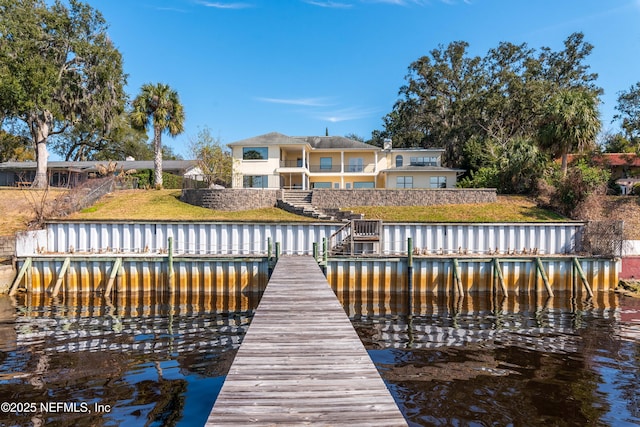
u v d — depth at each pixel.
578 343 12.11
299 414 4.51
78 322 14.28
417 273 18.86
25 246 19.66
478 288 19.22
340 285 18.80
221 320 14.68
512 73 48.12
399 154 45.34
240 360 6.13
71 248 20.95
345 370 5.78
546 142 31.61
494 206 29.25
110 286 18.25
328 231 21.23
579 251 21.73
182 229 21.44
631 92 42.06
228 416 4.44
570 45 51.12
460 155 53.28
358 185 44.91
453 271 18.80
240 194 28.33
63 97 36.94
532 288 19.31
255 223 21.45
